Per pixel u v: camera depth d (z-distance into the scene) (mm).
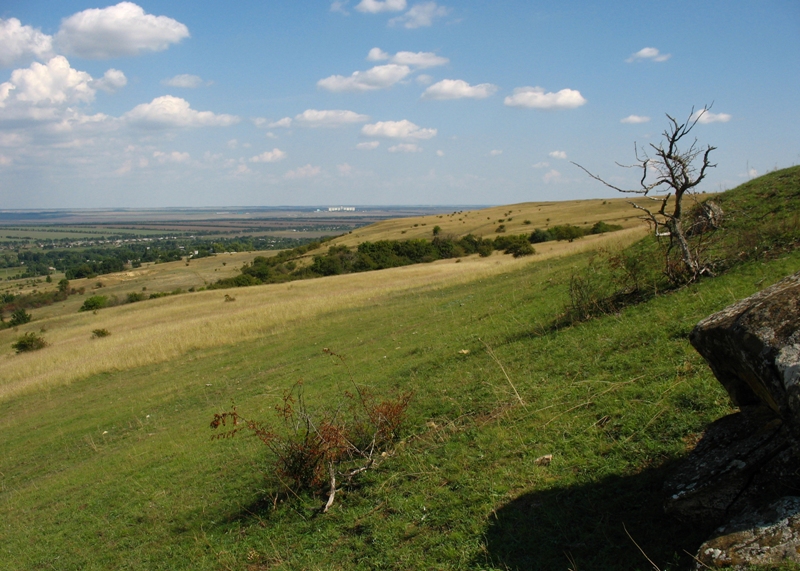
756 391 3994
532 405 7738
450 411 8828
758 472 3893
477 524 5406
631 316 10438
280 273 86688
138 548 7957
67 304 84125
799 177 16438
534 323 13266
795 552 3062
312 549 6203
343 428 8164
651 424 5957
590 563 4324
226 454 10867
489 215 137375
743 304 4250
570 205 132250
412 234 119250
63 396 23984
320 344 22562
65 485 12328
